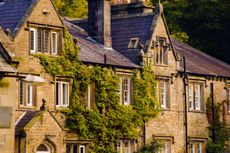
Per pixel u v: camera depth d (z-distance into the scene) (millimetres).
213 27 116250
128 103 80375
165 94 85062
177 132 86000
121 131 78500
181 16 120375
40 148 68125
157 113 83125
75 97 74062
